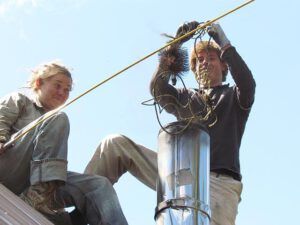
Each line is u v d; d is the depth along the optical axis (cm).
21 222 931
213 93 1268
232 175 1217
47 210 1104
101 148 1243
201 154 970
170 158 970
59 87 1249
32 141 1109
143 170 1223
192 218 922
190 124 986
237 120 1255
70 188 1130
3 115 1179
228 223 1177
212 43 1316
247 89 1235
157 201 961
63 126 1109
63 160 1090
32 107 1223
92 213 1114
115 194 1128
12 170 1116
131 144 1238
